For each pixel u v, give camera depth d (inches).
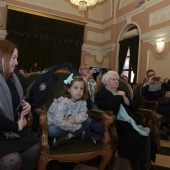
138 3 259.3
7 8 292.2
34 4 308.3
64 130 61.3
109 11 334.6
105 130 67.3
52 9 322.3
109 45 327.6
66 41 331.6
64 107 64.0
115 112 80.1
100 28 358.3
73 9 338.6
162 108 122.0
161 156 95.0
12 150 45.7
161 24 221.8
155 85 132.0
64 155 59.1
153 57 231.3
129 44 282.5
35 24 308.8
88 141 65.8
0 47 52.2
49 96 76.5
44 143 57.4
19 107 58.0
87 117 68.1
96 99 85.7
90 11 349.1
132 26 283.1
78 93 66.4
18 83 59.5
